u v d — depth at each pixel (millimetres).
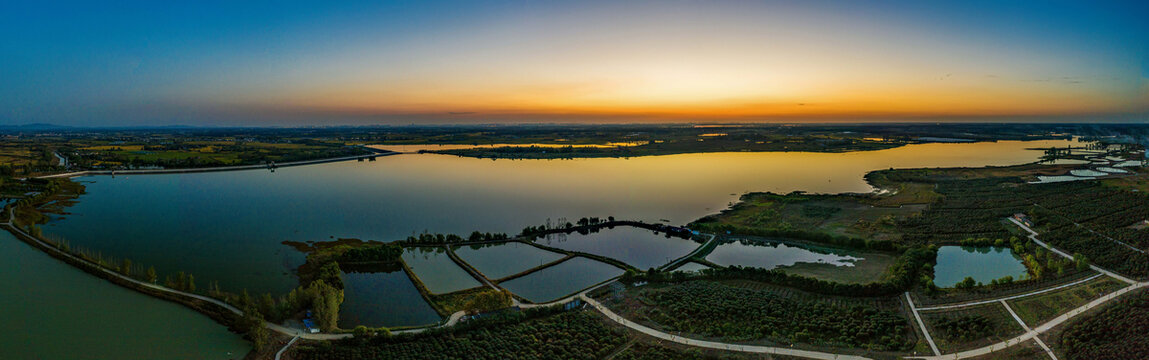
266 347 92125
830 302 113062
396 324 104938
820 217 194875
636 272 130875
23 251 141500
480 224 189375
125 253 146625
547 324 102625
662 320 104438
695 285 122125
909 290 118750
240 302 106562
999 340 95562
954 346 94062
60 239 159000
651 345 95250
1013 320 102438
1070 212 192375
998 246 155250
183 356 89250
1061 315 103062
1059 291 114812
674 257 151875
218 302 109750
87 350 90375
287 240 162625
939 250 154375
